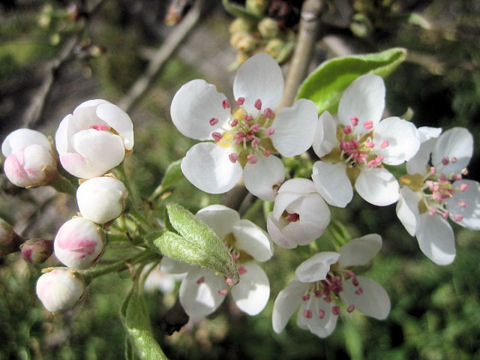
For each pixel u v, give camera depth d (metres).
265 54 0.09
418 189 0.10
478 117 0.27
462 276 0.25
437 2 0.25
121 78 0.35
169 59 0.21
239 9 0.13
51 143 0.09
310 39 0.12
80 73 0.36
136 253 0.09
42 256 0.09
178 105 0.09
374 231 0.27
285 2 0.13
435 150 0.10
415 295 0.26
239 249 0.09
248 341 0.25
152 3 0.36
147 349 0.08
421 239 0.10
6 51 0.34
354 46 0.13
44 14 0.18
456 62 0.19
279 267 0.25
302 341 0.25
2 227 0.09
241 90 0.09
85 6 0.18
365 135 0.09
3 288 0.18
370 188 0.09
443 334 0.24
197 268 0.10
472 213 0.10
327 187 0.09
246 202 0.11
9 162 0.09
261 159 0.09
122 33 0.35
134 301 0.09
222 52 0.35
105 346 0.23
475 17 0.24
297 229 0.08
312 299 0.10
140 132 0.31
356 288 0.10
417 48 0.26
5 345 0.18
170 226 0.08
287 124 0.09
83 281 0.09
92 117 0.09
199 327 0.25
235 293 0.10
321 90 0.10
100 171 0.09
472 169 0.27
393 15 0.14
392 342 0.25
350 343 0.24
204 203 0.11
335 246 0.10
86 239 0.08
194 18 0.21
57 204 0.23
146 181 0.29
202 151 0.09
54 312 0.08
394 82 0.28
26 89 0.35
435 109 0.28
